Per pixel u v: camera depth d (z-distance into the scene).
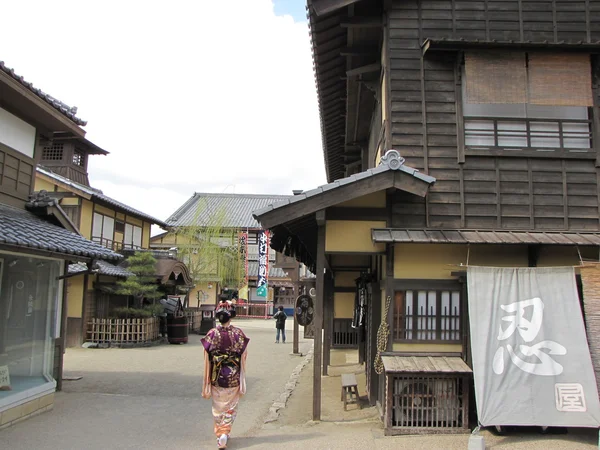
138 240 26.22
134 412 8.28
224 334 6.53
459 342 7.48
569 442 6.28
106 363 14.42
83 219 20.22
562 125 8.15
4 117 8.41
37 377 8.42
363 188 7.25
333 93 11.34
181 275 24.12
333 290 14.60
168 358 15.84
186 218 46.94
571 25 8.44
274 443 6.46
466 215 7.91
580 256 7.30
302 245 10.49
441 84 8.24
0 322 7.52
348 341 17.19
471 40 7.85
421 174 7.15
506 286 6.85
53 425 7.22
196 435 6.95
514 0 8.49
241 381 6.54
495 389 6.54
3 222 7.18
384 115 8.58
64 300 10.09
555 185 8.03
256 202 54.22
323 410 8.56
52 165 21.98
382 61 8.95
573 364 6.54
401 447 6.14
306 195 7.23
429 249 7.70
